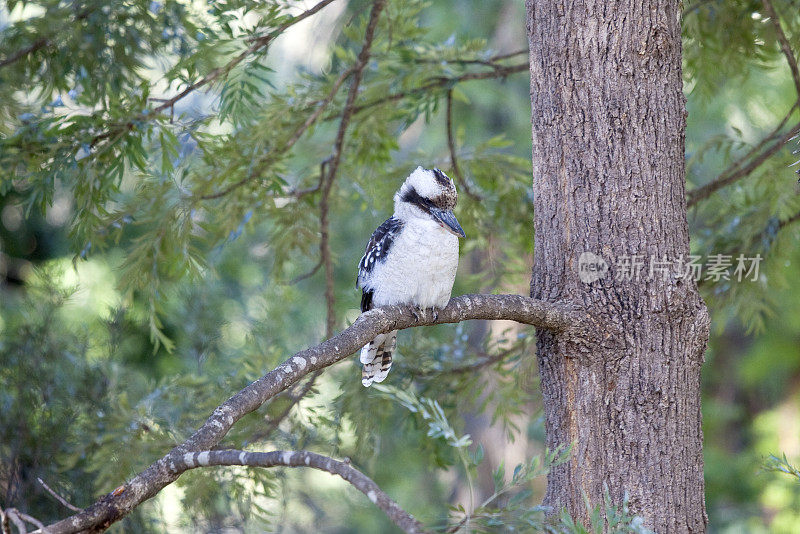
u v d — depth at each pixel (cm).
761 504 2095
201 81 962
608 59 782
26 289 1327
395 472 1923
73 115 927
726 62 1176
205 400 1103
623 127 778
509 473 2006
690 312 772
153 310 1042
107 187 946
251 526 1262
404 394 628
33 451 1097
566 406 773
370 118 1193
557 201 799
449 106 1186
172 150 958
